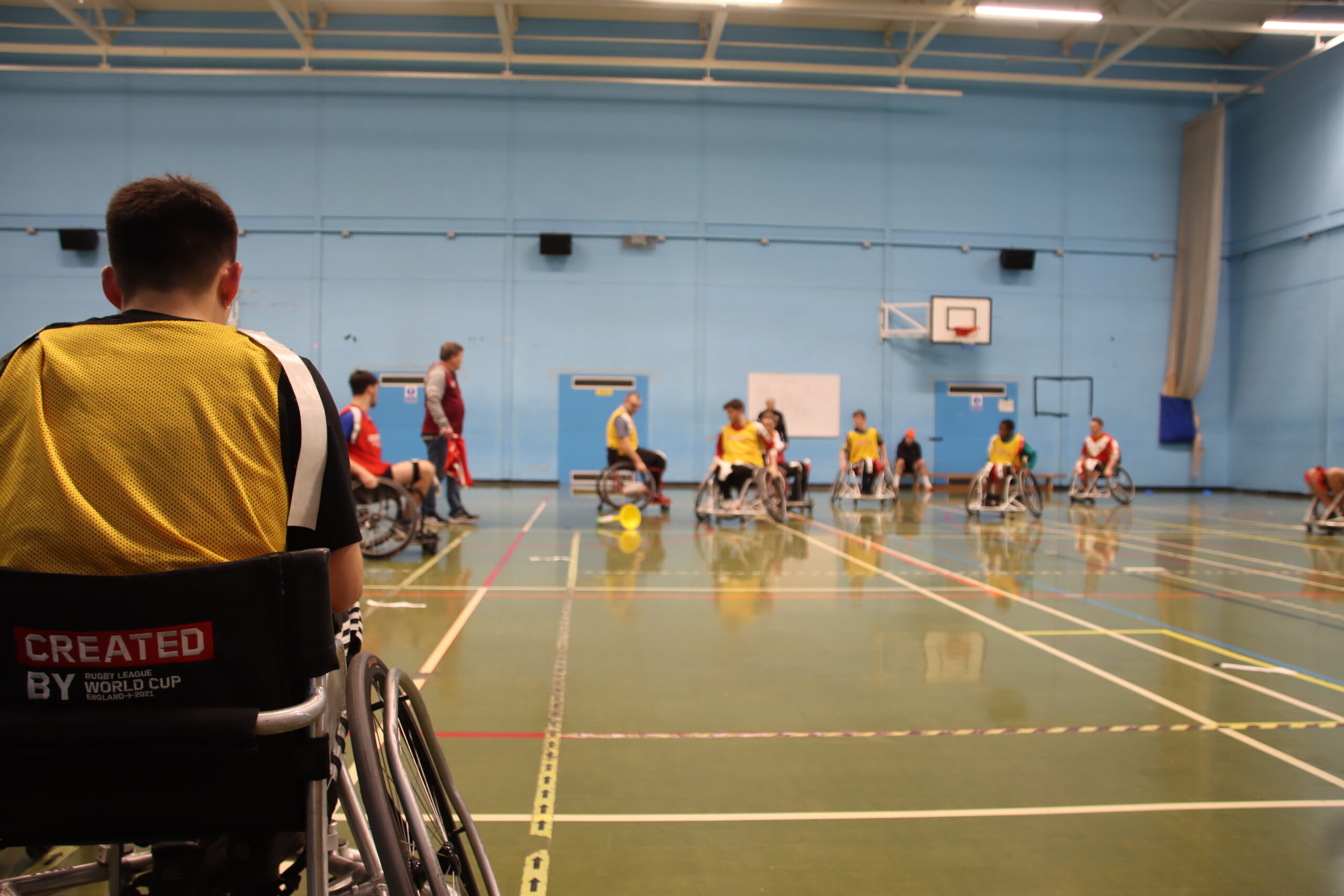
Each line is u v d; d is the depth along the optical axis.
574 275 14.33
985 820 2.15
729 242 14.55
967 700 3.11
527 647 3.78
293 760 1.00
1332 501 8.49
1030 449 10.34
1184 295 15.20
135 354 1.01
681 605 4.71
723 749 2.61
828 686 3.26
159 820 1.00
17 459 0.97
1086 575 5.89
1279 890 1.83
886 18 10.90
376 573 5.70
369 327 14.01
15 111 13.41
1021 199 15.00
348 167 13.91
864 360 14.82
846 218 14.71
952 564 6.33
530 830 2.07
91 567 0.95
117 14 13.40
